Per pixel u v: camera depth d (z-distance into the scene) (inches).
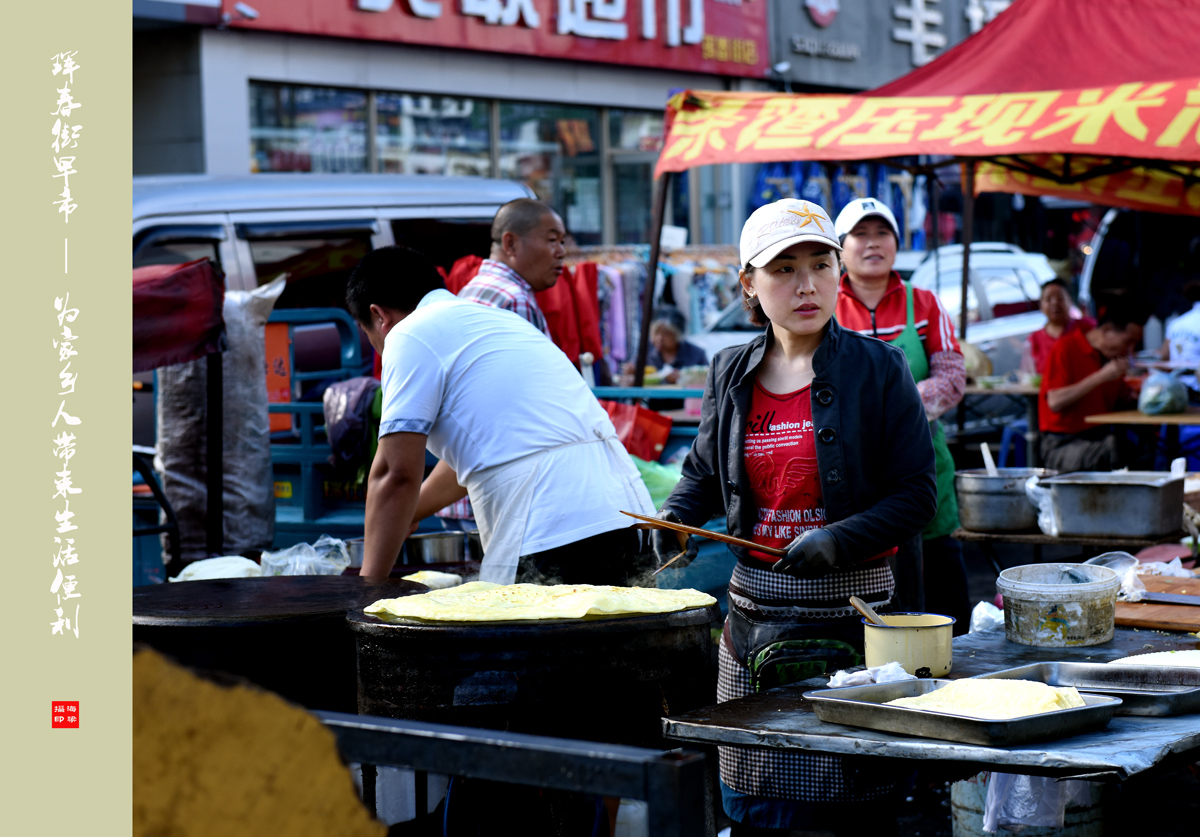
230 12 406.9
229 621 90.1
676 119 261.0
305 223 278.4
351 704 94.3
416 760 51.4
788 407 98.9
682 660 85.4
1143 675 77.6
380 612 84.9
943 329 159.6
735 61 604.4
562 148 540.7
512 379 117.0
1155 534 159.5
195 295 170.6
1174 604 109.3
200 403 191.9
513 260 173.2
